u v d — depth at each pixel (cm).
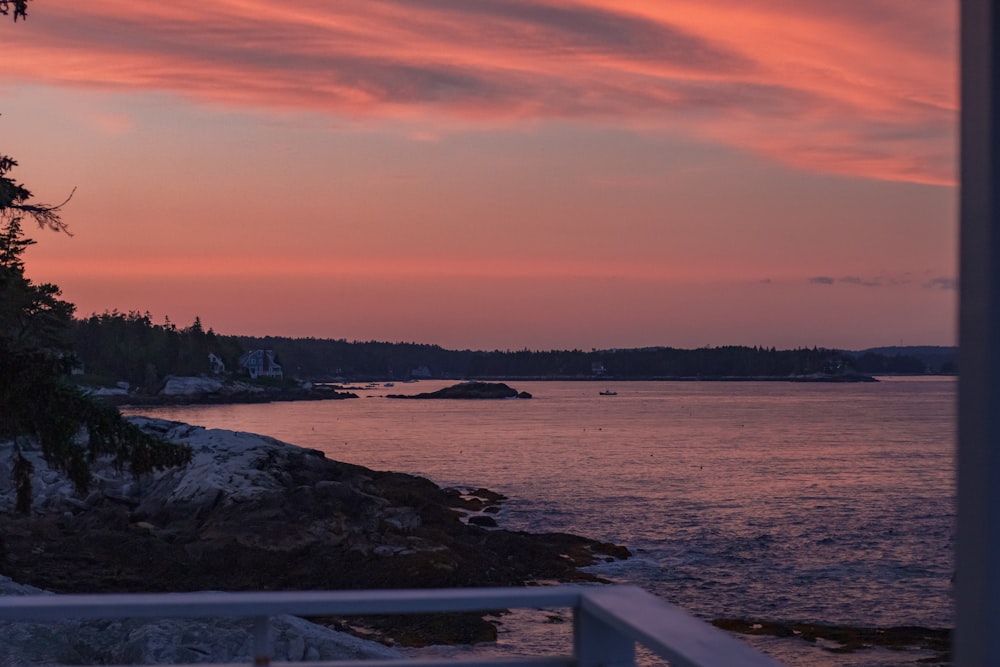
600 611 238
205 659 1362
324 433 12925
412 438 11862
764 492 6272
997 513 184
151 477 4197
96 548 3219
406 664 256
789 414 18975
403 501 4419
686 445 10650
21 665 1179
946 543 4316
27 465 2523
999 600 184
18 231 2952
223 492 3834
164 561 3156
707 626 218
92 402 2458
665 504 5616
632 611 230
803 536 4484
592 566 3734
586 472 7544
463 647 2511
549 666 254
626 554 3947
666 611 230
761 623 2919
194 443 4666
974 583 187
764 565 3806
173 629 1390
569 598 248
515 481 6831
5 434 2436
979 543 186
